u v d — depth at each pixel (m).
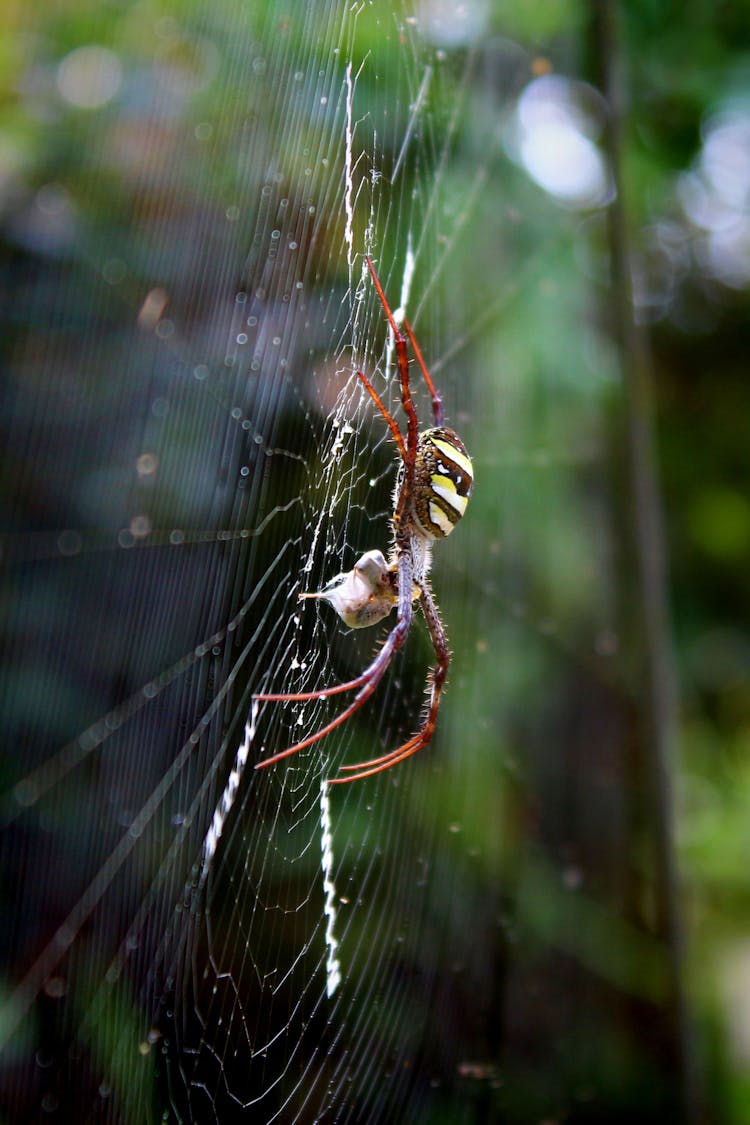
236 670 0.28
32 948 0.29
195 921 0.28
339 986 0.30
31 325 0.29
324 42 0.27
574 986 0.36
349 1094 0.30
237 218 0.29
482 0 0.34
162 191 0.30
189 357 0.29
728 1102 0.36
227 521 0.28
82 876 0.29
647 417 0.36
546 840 0.36
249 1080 0.28
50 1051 0.29
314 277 0.28
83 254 0.30
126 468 0.29
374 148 0.28
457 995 0.34
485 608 0.35
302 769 0.29
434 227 0.31
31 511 0.29
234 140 0.29
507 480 0.36
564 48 0.36
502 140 0.35
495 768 0.36
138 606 0.29
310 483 0.28
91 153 0.30
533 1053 0.36
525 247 0.36
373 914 0.32
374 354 0.29
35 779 0.29
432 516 0.28
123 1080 0.29
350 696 0.30
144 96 0.31
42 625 0.29
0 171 0.30
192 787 0.28
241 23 0.29
